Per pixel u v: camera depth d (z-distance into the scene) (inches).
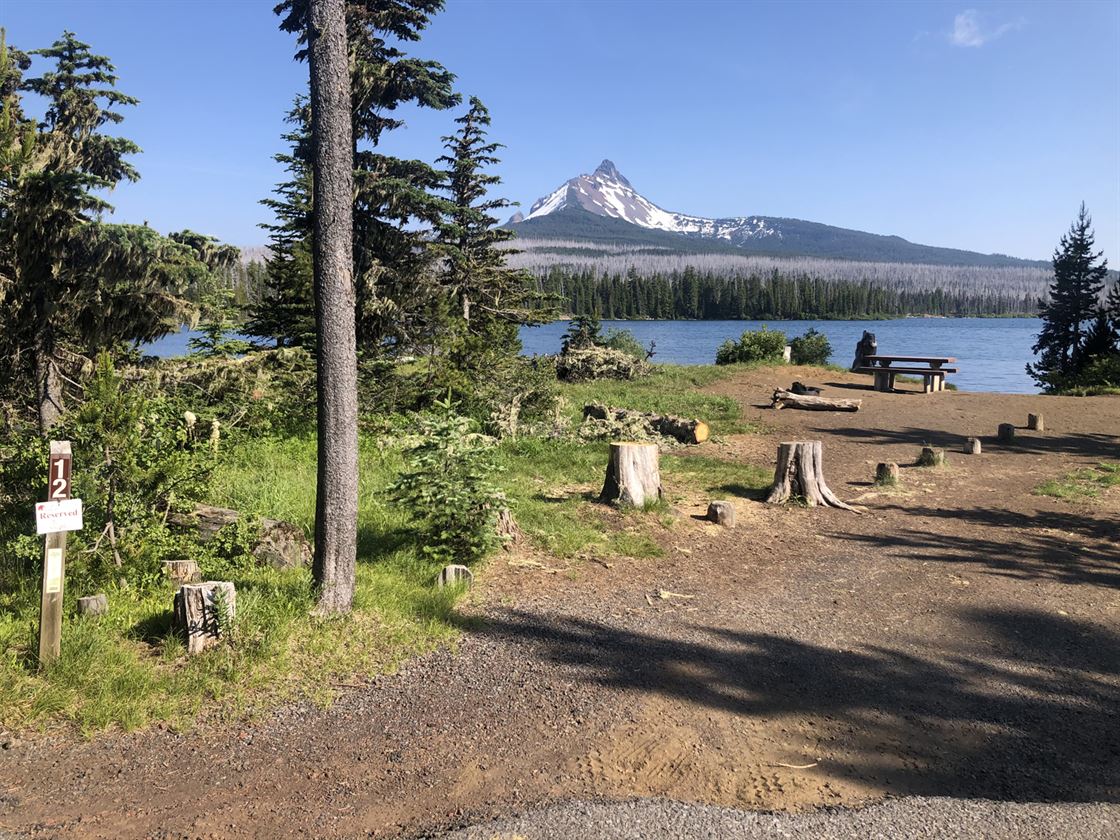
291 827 132.5
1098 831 132.8
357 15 613.0
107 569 235.3
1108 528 359.6
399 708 177.5
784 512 383.2
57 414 363.6
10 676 177.0
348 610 223.6
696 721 175.3
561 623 232.7
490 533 282.2
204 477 268.5
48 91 535.8
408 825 133.2
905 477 467.5
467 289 855.7
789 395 749.9
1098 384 996.6
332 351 216.8
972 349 2965.1
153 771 149.4
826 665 210.1
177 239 602.9
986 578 289.4
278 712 173.3
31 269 343.3
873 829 132.1
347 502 222.2
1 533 268.4
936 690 196.9
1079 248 1694.1
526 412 625.0
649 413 660.1
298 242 605.6
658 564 297.4
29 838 127.9
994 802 142.3
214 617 198.1
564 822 131.2
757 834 129.3
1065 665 214.5
